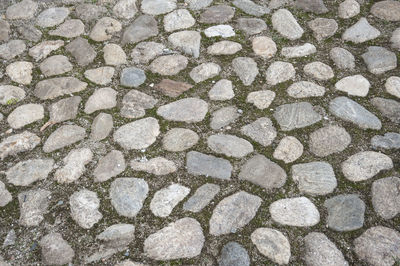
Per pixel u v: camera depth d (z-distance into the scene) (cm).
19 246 190
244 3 323
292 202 198
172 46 288
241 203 198
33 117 247
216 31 297
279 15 308
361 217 190
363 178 205
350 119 233
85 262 183
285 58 275
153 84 263
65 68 276
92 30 304
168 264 179
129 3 326
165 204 200
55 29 307
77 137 234
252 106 245
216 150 223
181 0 329
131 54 284
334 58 272
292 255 180
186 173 213
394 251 177
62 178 214
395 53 272
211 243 185
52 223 197
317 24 299
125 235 189
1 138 237
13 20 317
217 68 269
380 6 309
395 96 245
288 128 232
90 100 254
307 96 249
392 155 215
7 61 285
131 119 242
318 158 217
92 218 197
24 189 212
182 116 241
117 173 215
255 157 218
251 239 185
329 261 176
